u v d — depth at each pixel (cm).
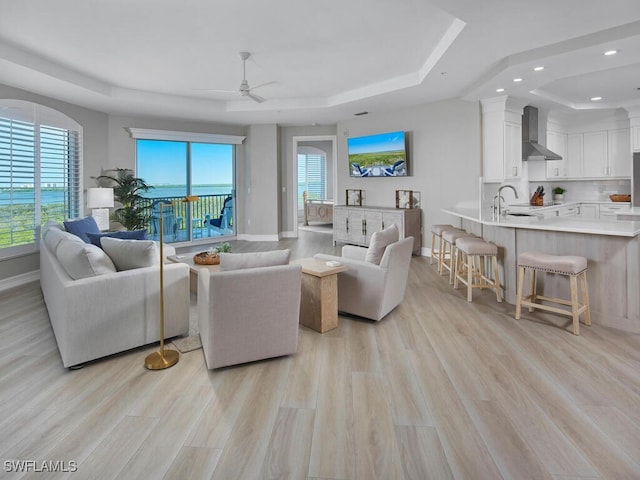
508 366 263
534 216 473
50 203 544
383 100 620
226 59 464
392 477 163
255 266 267
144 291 288
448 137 621
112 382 244
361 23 365
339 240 764
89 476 164
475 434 191
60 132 567
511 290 403
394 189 709
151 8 329
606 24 332
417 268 575
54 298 300
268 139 841
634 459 173
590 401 220
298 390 234
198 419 204
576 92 580
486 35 354
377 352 287
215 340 249
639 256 314
